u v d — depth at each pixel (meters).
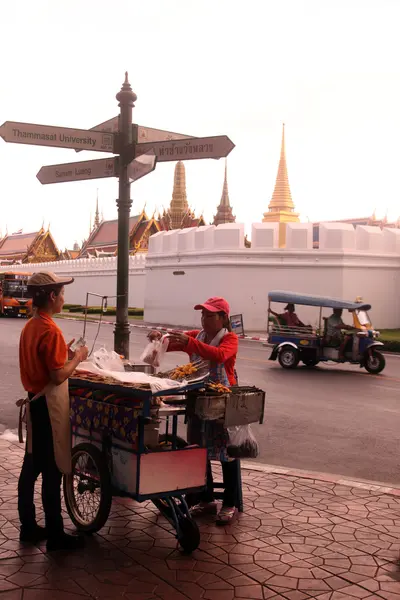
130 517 4.67
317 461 6.88
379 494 5.40
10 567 3.78
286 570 3.80
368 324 15.69
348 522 4.67
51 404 4.02
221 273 26.72
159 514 4.74
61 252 73.38
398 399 10.97
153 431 4.11
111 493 4.12
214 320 4.75
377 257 26.55
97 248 69.25
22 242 82.69
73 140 6.38
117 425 4.08
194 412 4.07
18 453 6.44
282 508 4.97
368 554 4.07
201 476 4.18
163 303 30.16
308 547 4.17
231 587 3.56
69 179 6.83
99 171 6.59
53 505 4.03
